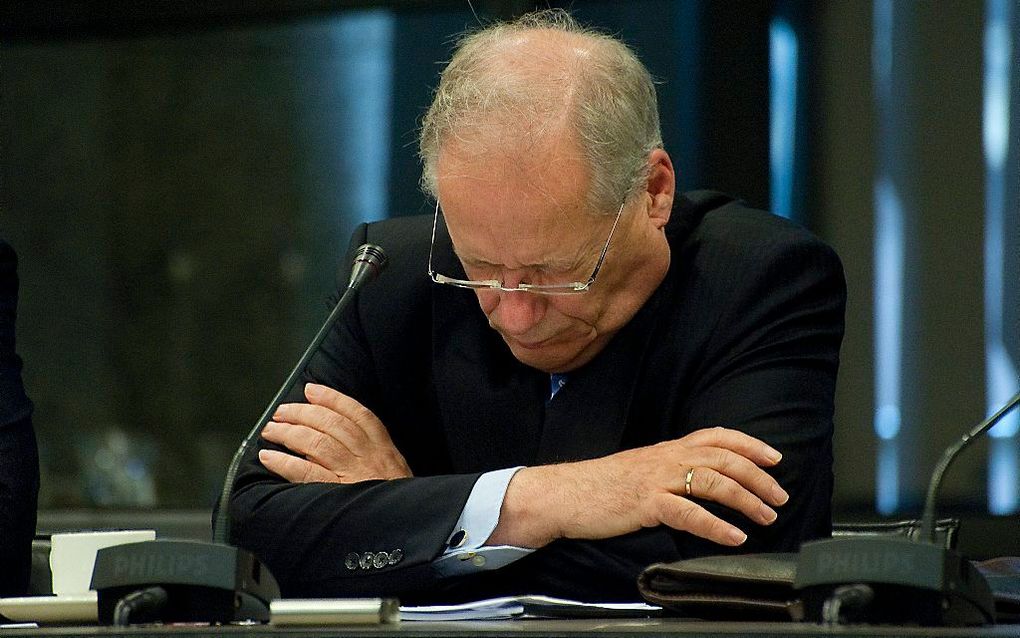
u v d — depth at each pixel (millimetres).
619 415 7102
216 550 4973
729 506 6387
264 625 4918
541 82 6312
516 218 6246
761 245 7270
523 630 4414
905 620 4617
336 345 7836
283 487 6891
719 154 14039
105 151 17062
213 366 16828
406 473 7508
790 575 5145
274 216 16641
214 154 16812
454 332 7492
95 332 17016
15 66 17094
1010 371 14922
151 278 17000
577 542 6402
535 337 6742
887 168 15078
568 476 6488
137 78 16922
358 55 16047
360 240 8055
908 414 15070
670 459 6488
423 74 15648
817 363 7094
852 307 15148
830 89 15086
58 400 16922
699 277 7238
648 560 6320
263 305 16734
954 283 15047
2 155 17141
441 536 6371
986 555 10688
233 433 16750
